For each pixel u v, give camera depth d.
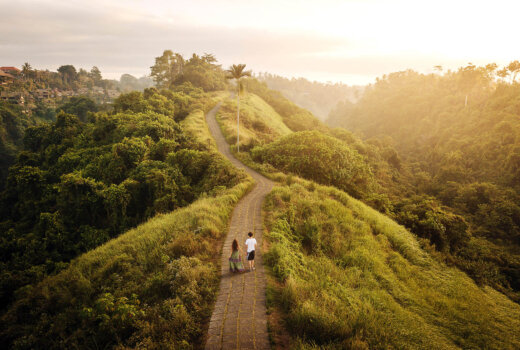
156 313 7.29
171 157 28.95
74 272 11.13
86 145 41.81
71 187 24.64
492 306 11.82
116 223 23.39
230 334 6.51
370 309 8.66
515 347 8.68
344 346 6.34
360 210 19.48
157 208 22.33
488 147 75.56
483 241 28.53
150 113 42.38
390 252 14.92
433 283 12.85
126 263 10.83
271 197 18.34
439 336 8.67
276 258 10.14
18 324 8.60
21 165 46.59
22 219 32.06
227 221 14.55
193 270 8.93
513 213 47.12
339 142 32.06
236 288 8.46
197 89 80.50
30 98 145.25
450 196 60.31
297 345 6.12
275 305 7.63
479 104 106.25
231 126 50.06
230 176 24.84
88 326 7.46
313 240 13.53
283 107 103.88
